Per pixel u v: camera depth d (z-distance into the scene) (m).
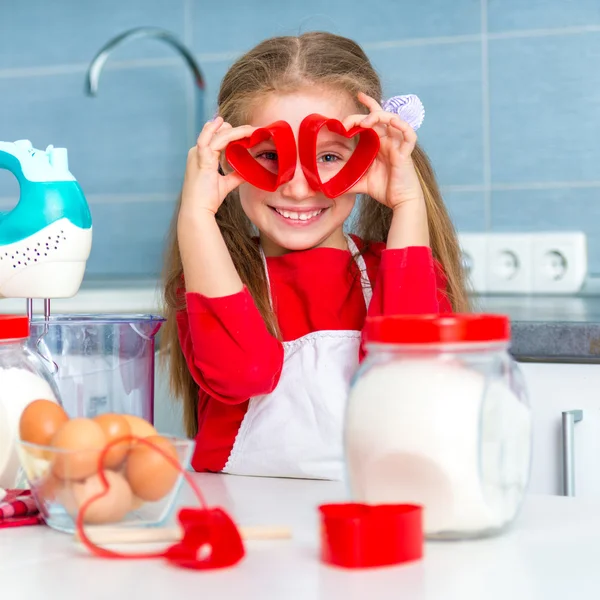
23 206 1.03
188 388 1.39
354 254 1.33
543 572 0.62
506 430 0.70
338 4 2.34
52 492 0.73
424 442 0.69
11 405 0.87
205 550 0.64
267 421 1.19
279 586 0.60
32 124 2.59
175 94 2.48
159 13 2.48
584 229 2.22
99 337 1.07
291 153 1.07
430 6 2.28
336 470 1.16
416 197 1.18
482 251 2.24
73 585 0.61
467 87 2.27
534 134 2.24
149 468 0.72
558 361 1.39
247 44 2.42
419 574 0.62
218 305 1.12
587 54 2.20
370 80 1.31
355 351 1.21
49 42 2.57
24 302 2.13
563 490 1.36
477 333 0.69
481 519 0.69
